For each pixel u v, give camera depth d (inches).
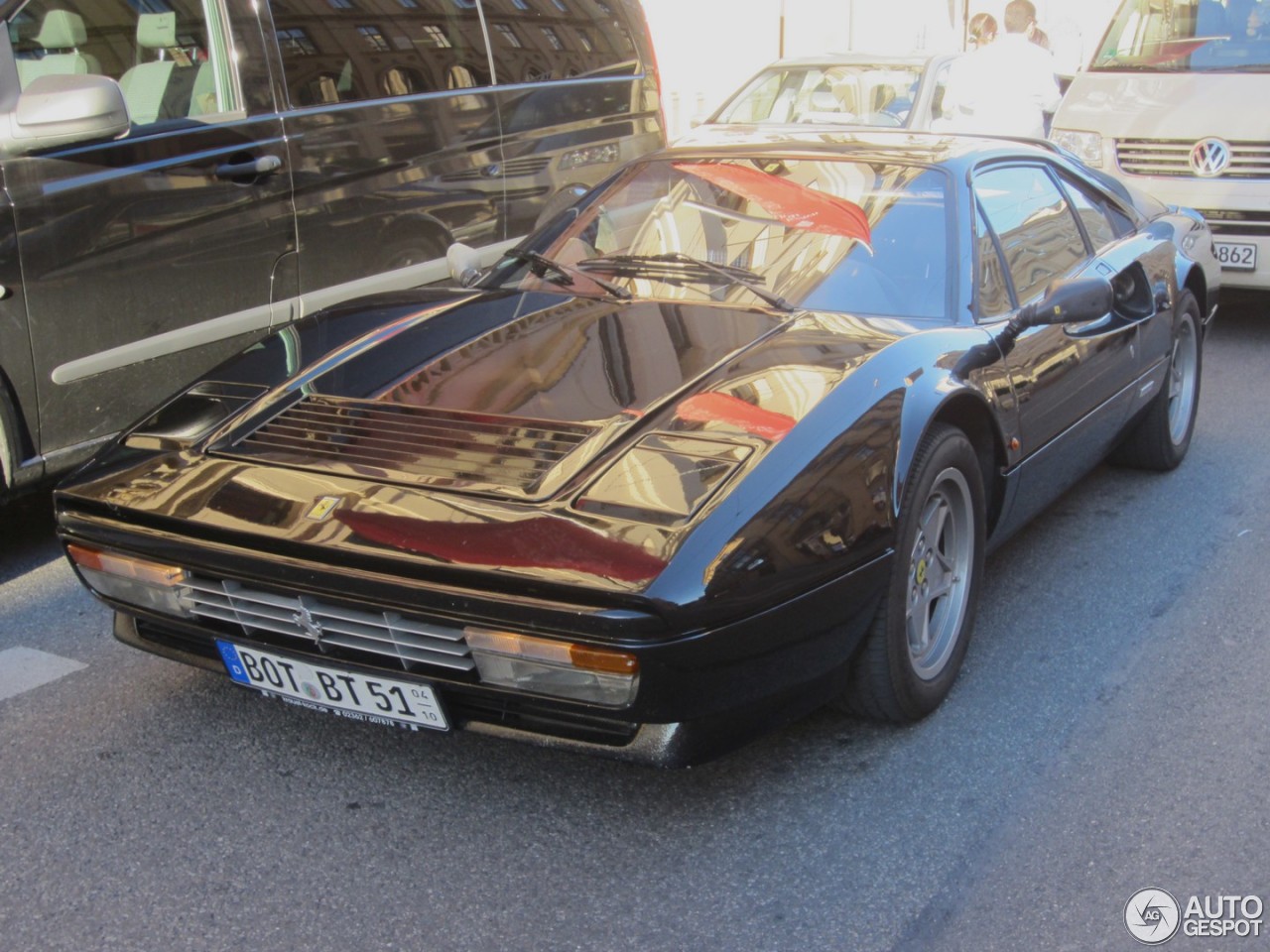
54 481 165.6
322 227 186.2
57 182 153.7
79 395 159.0
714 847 100.4
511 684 92.7
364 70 192.5
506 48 218.7
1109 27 314.3
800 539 94.7
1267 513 175.5
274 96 178.9
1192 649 134.9
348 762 112.7
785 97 360.5
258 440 107.4
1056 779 109.7
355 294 192.4
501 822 103.7
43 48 157.8
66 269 155.3
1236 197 272.1
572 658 88.8
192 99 170.4
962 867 97.9
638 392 107.7
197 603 102.9
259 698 124.0
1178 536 167.5
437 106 203.0
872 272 130.1
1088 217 168.4
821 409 103.7
